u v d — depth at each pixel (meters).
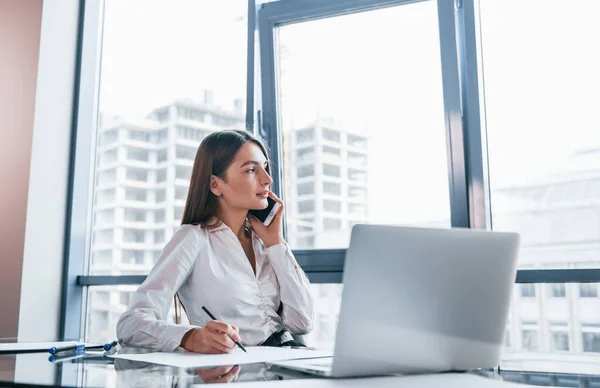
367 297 0.80
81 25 2.90
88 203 2.86
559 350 1.93
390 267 0.81
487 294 0.89
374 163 2.29
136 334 1.25
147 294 1.41
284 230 2.40
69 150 2.81
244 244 1.73
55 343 1.28
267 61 2.46
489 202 2.11
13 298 2.55
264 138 2.42
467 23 2.14
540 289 1.97
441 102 2.19
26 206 2.61
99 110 2.94
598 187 1.96
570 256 1.98
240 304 1.58
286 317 1.65
